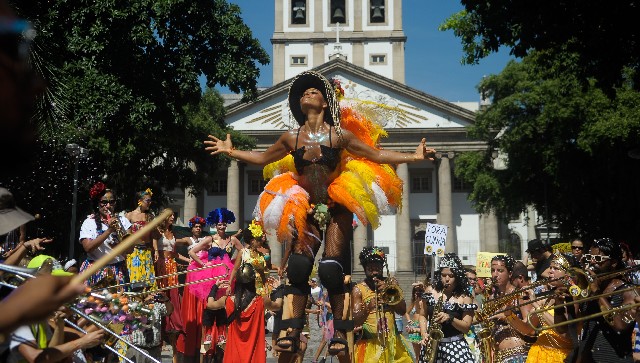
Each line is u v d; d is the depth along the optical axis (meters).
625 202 34.09
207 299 10.51
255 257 9.83
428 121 61.03
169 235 11.34
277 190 6.34
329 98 6.26
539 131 37.16
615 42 13.91
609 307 6.24
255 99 25.00
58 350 3.92
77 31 20.69
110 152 24.86
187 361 11.17
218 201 64.75
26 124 1.52
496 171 42.75
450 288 8.43
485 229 62.41
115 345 8.18
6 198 4.17
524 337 8.07
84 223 8.90
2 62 1.50
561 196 38.06
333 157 6.14
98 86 20.95
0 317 1.61
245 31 24.20
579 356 6.54
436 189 64.25
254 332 9.81
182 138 26.11
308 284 6.27
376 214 6.11
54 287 1.67
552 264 7.66
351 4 69.94
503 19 14.91
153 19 22.38
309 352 14.93
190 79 22.81
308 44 69.75
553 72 19.56
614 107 32.06
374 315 9.21
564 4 13.98
